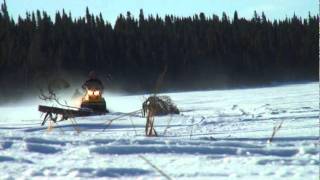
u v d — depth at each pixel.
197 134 28.23
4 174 15.35
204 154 18.81
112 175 15.09
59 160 17.80
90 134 28.44
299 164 16.31
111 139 22.61
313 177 14.13
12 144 21.78
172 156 18.34
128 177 14.81
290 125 31.55
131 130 32.62
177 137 25.92
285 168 15.56
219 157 17.88
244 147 20.16
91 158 18.16
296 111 44.47
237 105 63.84
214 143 21.08
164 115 45.91
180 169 15.83
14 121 50.03
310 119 35.69
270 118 37.97
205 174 15.03
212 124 35.00
